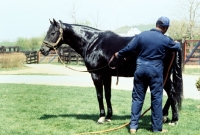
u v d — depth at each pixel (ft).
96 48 20.39
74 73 74.23
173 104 19.67
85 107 28.32
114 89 43.96
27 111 26.45
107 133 18.66
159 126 18.42
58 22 21.58
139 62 18.20
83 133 18.66
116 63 19.49
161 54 17.93
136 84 18.47
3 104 30.27
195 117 23.30
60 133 18.83
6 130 19.80
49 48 21.88
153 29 18.37
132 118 18.54
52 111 26.35
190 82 52.31
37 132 19.19
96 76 20.63
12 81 56.08
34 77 63.87
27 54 117.80
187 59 76.89
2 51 104.58
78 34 21.30
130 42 18.33
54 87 45.88
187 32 170.60
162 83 18.24
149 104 30.35
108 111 21.62
